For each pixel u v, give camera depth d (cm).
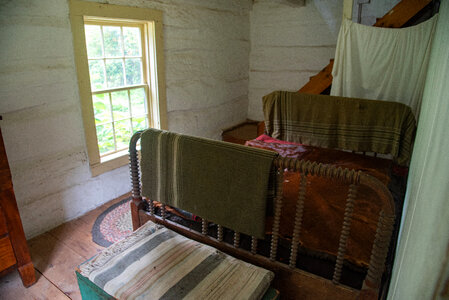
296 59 445
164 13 323
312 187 199
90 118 272
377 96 316
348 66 318
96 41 278
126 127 321
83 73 258
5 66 213
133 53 314
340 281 138
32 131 235
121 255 160
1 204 180
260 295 137
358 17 381
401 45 290
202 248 163
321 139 299
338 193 192
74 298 192
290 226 163
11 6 209
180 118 377
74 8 242
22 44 219
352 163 263
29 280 201
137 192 205
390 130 269
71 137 261
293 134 311
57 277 210
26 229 245
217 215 164
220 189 159
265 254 160
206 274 145
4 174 178
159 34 321
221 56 420
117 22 291
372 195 190
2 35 208
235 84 464
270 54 463
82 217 279
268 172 143
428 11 308
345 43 313
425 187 34
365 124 277
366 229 155
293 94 301
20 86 223
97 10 258
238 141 439
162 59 331
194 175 166
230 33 427
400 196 233
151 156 181
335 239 151
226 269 148
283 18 438
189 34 360
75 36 247
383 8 365
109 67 293
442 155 25
